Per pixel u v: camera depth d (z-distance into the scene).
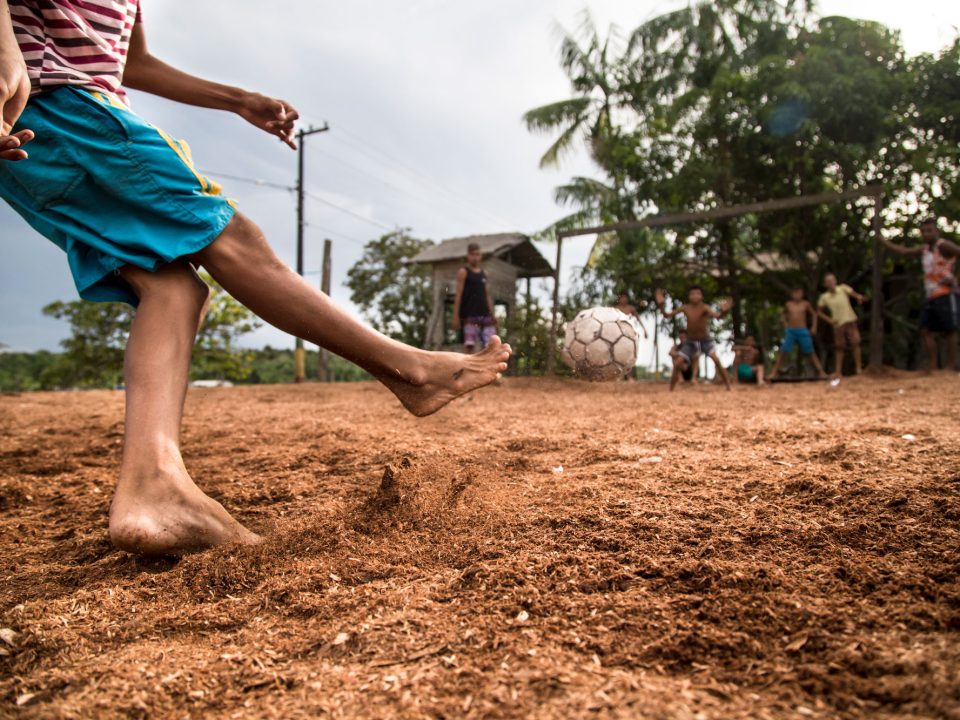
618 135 17.23
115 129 1.85
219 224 1.95
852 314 10.29
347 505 2.27
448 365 2.23
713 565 1.54
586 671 1.14
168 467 1.84
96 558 1.93
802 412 4.54
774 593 1.40
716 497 2.15
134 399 1.88
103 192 1.89
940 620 1.26
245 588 1.64
